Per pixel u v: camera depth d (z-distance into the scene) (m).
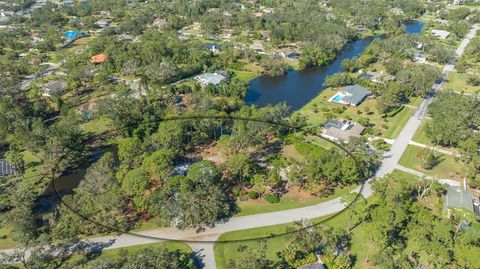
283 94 173.75
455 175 112.31
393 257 81.31
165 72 176.38
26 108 142.88
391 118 146.88
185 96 163.38
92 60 199.62
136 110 135.62
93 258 82.44
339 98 164.38
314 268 77.75
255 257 76.38
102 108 141.25
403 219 84.12
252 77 192.12
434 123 129.25
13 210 91.88
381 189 94.75
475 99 140.12
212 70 191.75
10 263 81.06
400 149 125.88
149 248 78.50
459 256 75.56
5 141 126.19
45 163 113.94
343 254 80.50
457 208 92.44
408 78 166.38
